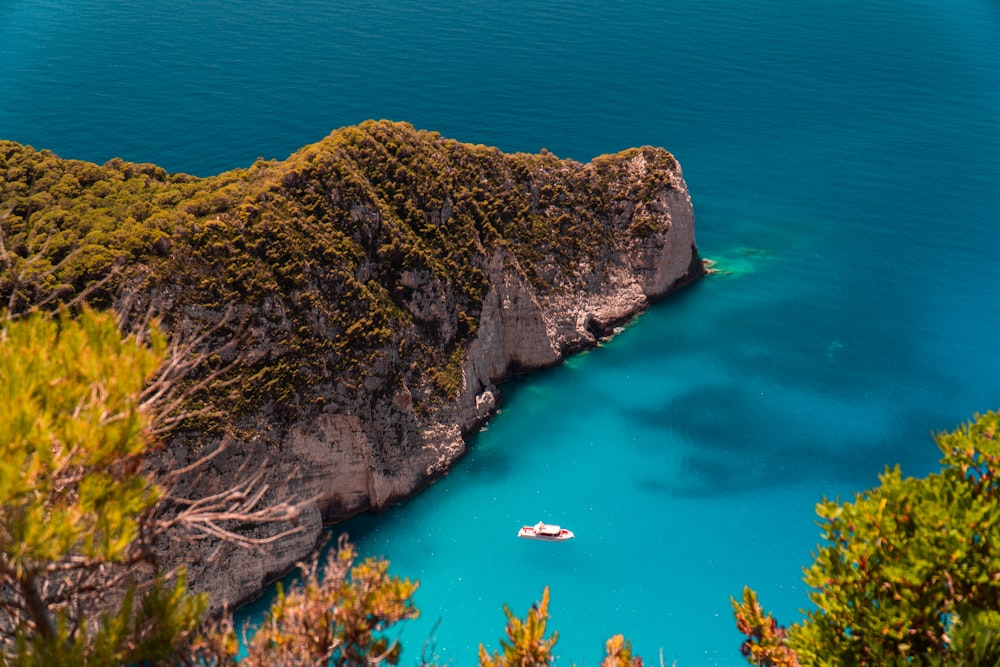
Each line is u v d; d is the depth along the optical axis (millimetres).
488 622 64000
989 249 114625
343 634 22172
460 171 91688
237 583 64438
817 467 78812
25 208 70938
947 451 24500
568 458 79812
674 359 93375
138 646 17891
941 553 21391
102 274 62875
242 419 66750
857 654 22281
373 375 74312
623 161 104188
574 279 96000
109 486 17031
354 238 77875
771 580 67188
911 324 99625
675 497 75312
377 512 73875
